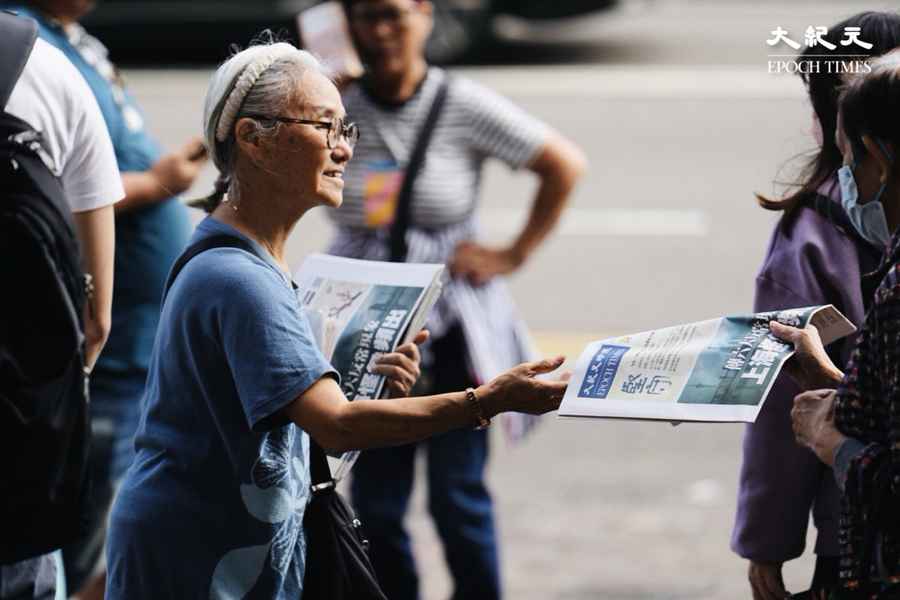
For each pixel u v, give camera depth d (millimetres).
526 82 25500
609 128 22172
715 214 17906
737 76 25734
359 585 5020
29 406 4559
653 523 9750
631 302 14922
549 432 11523
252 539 4824
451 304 7516
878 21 5168
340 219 7637
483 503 7574
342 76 7281
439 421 4715
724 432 11398
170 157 7191
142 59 27734
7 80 5113
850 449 4402
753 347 4621
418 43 7531
